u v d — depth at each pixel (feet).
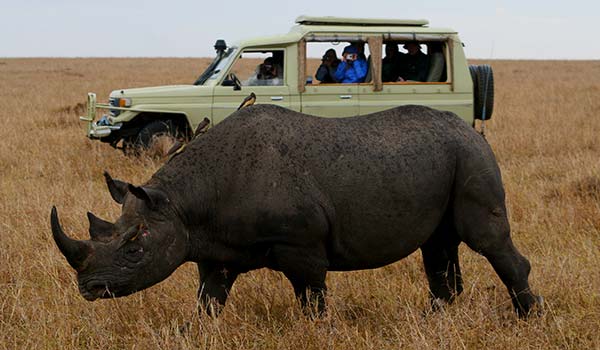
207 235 23.67
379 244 24.41
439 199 24.81
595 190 43.42
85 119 55.52
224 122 24.35
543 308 25.20
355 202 23.77
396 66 53.06
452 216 25.43
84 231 35.32
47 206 39.86
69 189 44.73
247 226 23.06
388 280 29.27
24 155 57.62
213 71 55.67
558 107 92.84
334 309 24.35
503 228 25.03
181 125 55.11
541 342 22.72
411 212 24.31
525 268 25.26
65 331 24.03
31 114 86.33
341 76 51.93
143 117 55.36
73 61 301.84
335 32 50.75
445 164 24.71
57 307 25.53
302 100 51.11
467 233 25.04
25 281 28.73
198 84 55.93
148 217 22.16
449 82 51.52
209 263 24.61
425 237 25.08
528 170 51.57
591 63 279.28
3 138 65.46
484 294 26.61
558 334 23.63
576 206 39.27
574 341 23.39
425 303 27.27
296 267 23.47
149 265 22.09
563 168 51.42
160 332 23.95
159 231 22.29
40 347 23.11
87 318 25.00
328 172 23.52
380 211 23.98
